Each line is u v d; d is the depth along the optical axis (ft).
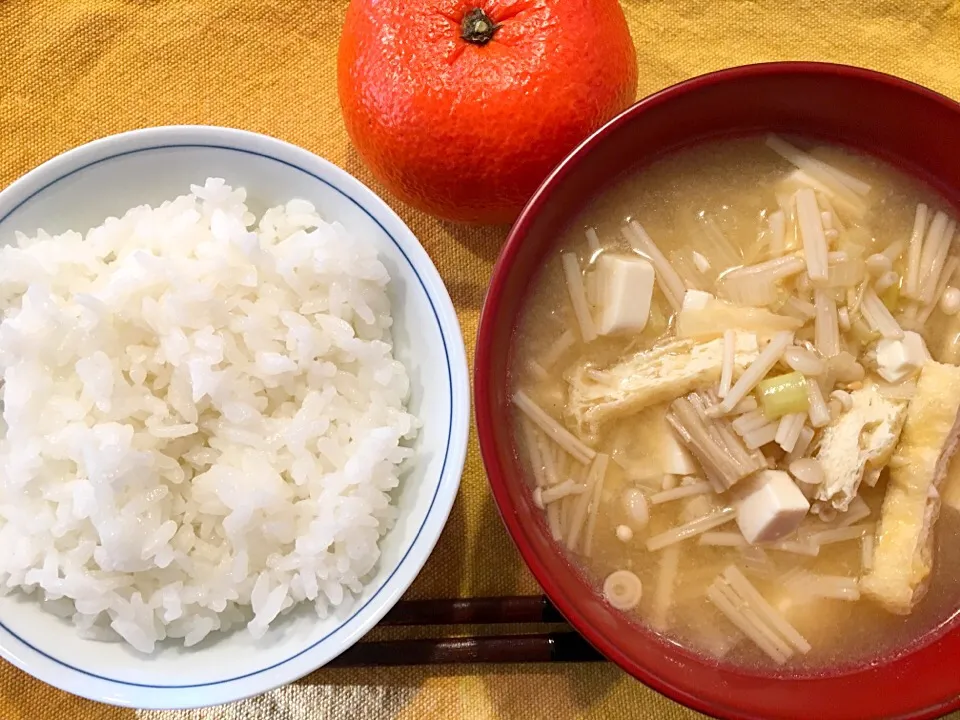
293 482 0.55
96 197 0.56
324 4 0.66
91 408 0.52
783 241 0.54
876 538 0.52
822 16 0.67
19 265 0.52
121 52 0.65
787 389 0.51
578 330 0.54
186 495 0.54
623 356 0.54
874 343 0.53
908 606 0.51
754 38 0.67
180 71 0.65
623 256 0.54
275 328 0.55
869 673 0.52
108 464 0.49
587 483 0.53
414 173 0.56
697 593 0.53
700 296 0.53
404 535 0.53
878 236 0.55
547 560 0.49
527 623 0.62
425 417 0.56
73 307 0.54
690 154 0.55
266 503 0.52
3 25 0.64
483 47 0.53
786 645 0.52
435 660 0.59
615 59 0.55
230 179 0.57
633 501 0.53
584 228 0.55
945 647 0.52
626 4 0.67
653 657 0.50
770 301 0.53
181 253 0.55
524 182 0.56
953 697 0.49
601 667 0.63
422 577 0.62
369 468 0.52
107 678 0.51
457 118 0.53
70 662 0.51
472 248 0.66
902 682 0.51
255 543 0.53
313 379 0.55
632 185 0.55
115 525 0.50
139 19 0.65
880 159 0.55
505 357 0.53
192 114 0.65
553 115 0.53
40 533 0.52
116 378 0.52
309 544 0.51
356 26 0.55
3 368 0.53
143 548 0.51
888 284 0.54
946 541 0.53
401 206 0.66
